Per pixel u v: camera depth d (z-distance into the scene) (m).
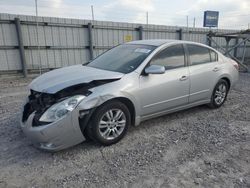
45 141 3.06
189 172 2.96
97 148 3.52
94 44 11.48
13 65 9.70
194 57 4.75
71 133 3.17
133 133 4.05
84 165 3.09
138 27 12.56
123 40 12.29
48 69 10.55
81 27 10.96
